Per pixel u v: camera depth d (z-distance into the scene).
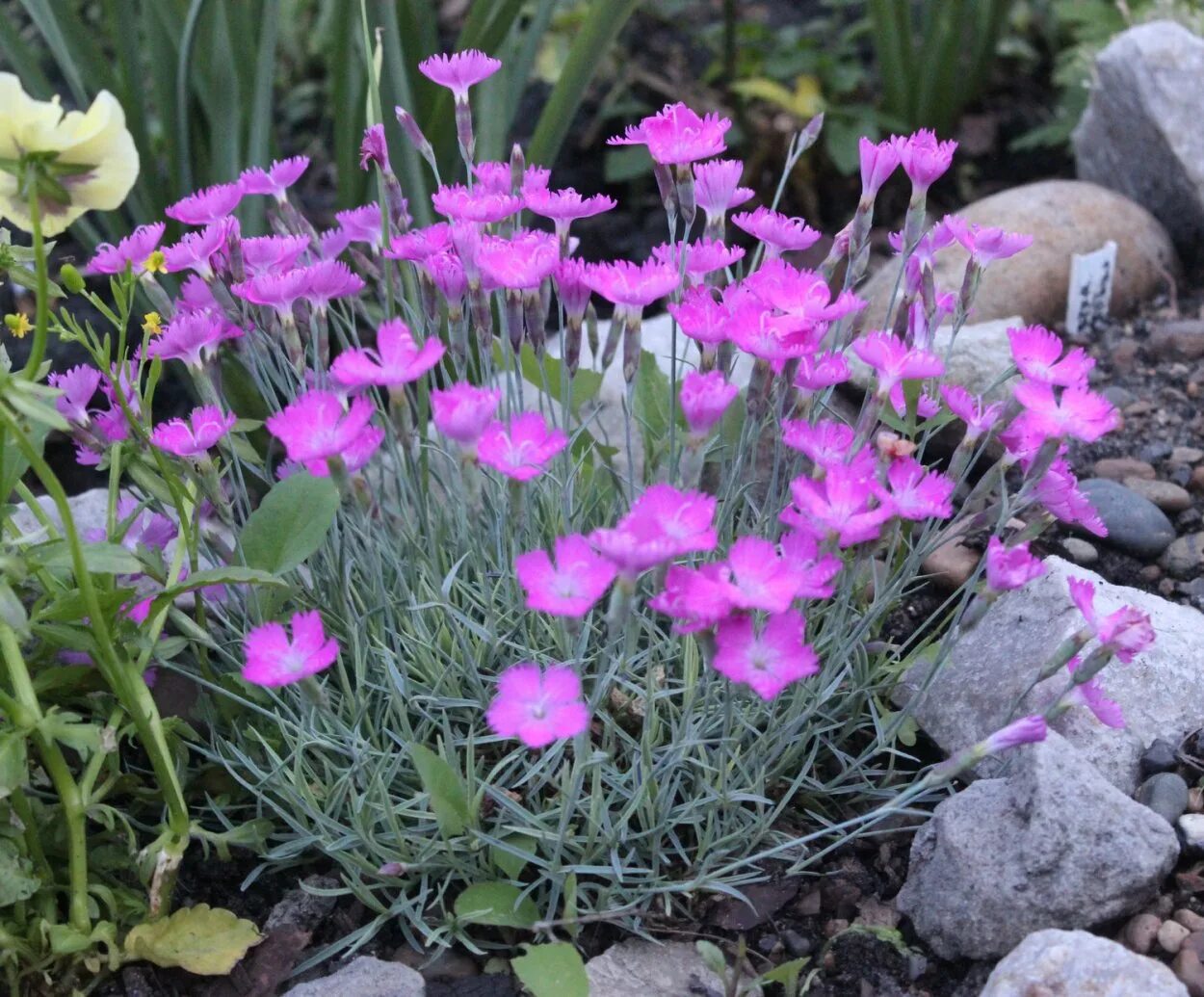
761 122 1.01
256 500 0.76
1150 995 0.50
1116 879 0.53
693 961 0.55
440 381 0.71
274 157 0.84
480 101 0.78
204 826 0.61
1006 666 0.60
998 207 0.84
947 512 0.53
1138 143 0.89
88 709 0.61
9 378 0.50
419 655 0.59
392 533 0.63
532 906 0.56
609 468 0.61
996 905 0.54
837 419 0.70
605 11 0.76
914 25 1.14
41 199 0.52
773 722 0.58
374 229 0.63
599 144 1.04
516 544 0.54
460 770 0.59
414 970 0.55
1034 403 0.54
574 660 0.55
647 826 0.56
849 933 0.56
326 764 0.58
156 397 0.85
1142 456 0.75
